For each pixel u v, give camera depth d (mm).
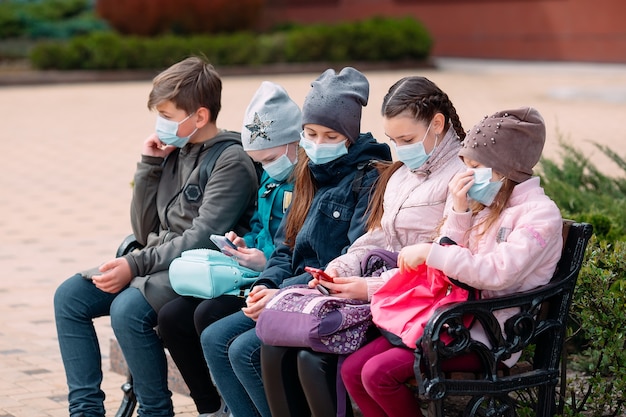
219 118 22531
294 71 38625
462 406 5457
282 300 4680
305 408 4832
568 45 36906
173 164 5984
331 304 4586
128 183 16469
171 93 5648
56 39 48844
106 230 12852
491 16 39906
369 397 4516
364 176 5219
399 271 4492
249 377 4949
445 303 4371
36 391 6805
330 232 5215
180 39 38969
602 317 5152
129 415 5887
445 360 4254
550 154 13609
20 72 37750
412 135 4809
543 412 4508
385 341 4555
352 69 5320
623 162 9297
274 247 5539
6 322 8656
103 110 27141
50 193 15594
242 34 41344
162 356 5590
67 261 11094
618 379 5148
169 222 5875
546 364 4492
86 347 5652
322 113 5129
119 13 43312
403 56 39531
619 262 5320
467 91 27859
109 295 5738
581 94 26094
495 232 4457
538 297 4352
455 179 4465
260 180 5957
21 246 11891
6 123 24375
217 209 5660
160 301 5484
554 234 4355
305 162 5379
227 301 5355
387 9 45125
